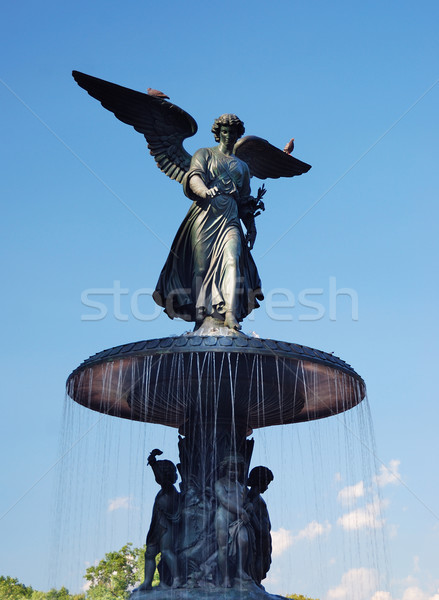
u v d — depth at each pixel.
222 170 18.86
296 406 17.86
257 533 16.53
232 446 16.86
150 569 16.08
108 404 18.70
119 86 18.72
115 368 16.44
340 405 18.86
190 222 18.81
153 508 16.47
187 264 18.94
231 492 15.99
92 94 18.97
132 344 15.76
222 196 18.62
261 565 16.55
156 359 15.81
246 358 15.59
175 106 19.14
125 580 40.44
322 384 17.30
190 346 15.23
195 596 15.23
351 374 16.78
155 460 16.84
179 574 15.88
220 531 15.77
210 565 15.80
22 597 49.62
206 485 16.62
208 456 16.78
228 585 15.48
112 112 19.30
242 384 16.28
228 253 18.05
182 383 16.23
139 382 16.80
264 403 17.19
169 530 16.22
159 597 15.41
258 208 19.25
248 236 19.16
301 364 15.99
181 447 17.27
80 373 16.88
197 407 16.88
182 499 16.58
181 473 17.12
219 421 16.91
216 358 15.60
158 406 17.62
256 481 17.00
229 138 19.27
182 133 19.61
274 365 15.91
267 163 21.38
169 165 19.55
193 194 18.56
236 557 15.71
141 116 19.38
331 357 16.31
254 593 15.34
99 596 39.38
